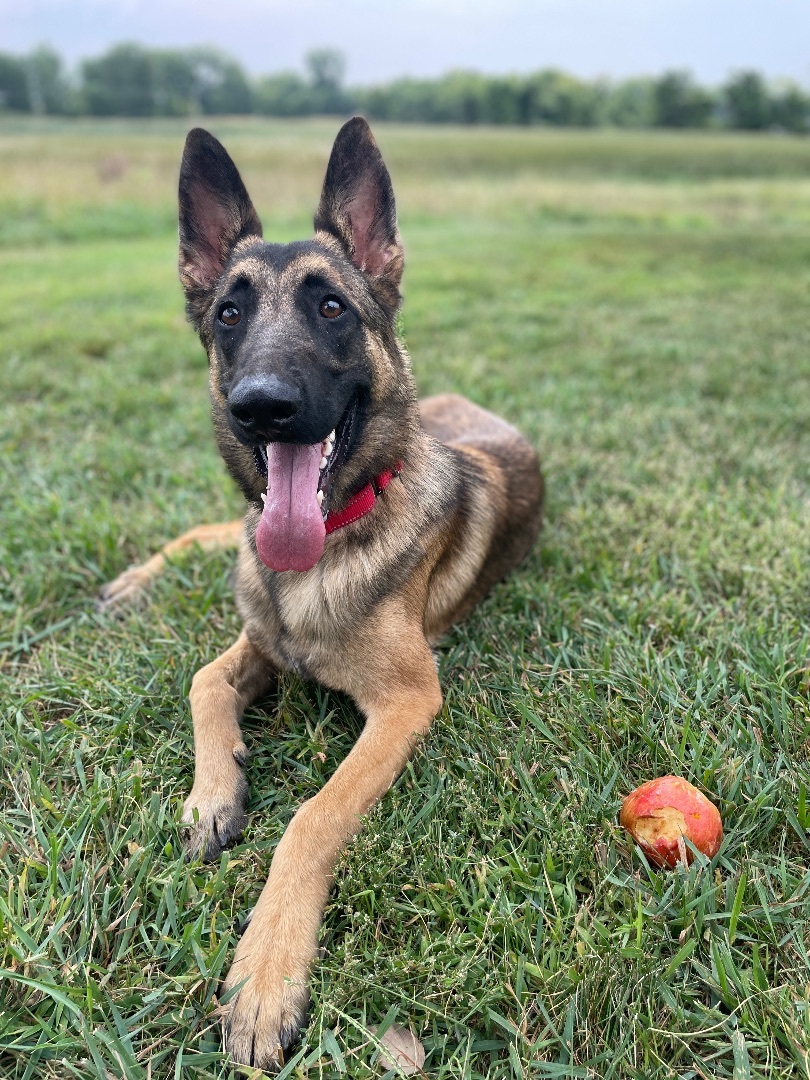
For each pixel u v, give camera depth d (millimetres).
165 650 667
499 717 587
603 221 4227
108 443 1082
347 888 448
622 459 1023
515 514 798
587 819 489
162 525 880
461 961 408
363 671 569
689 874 439
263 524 548
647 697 587
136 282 2242
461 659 662
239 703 594
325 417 526
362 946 425
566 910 438
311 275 560
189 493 947
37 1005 396
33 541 825
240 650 621
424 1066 381
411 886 449
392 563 588
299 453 557
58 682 623
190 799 506
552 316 1886
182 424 1161
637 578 758
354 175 608
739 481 940
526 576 781
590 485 954
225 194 632
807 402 1209
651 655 640
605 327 1761
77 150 6781
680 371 1397
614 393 1298
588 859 464
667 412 1177
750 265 2643
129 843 468
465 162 8844
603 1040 383
